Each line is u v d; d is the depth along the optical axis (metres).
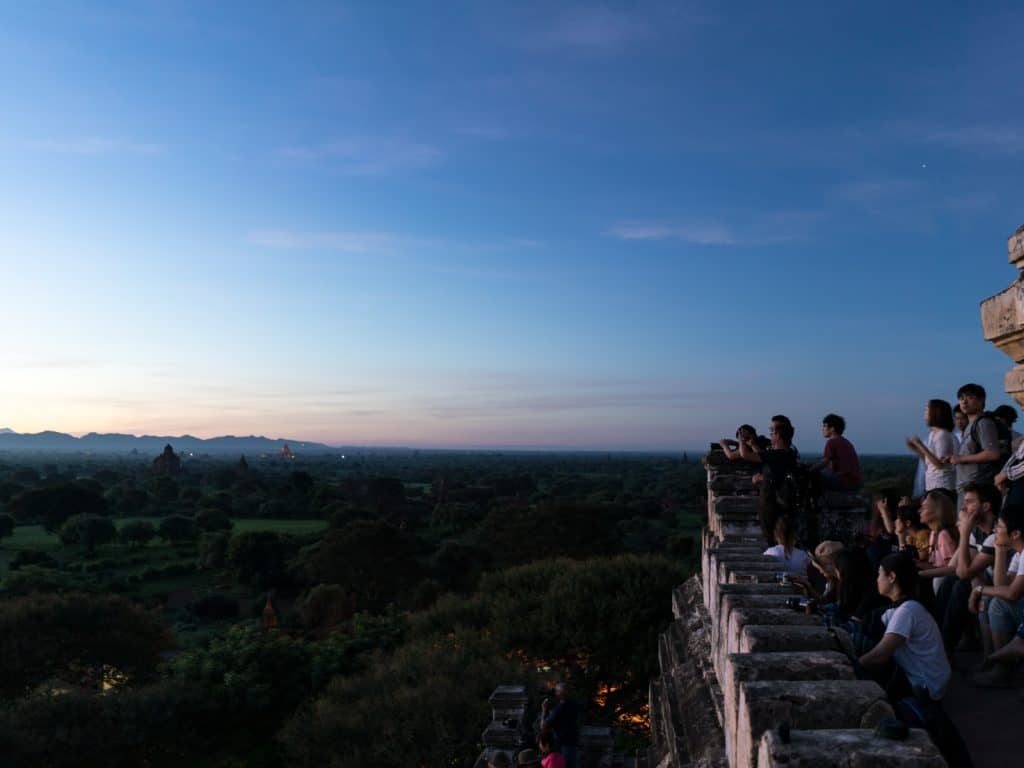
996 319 5.28
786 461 9.70
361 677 24.39
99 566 91.00
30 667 32.47
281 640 30.31
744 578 7.23
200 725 27.12
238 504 145.88
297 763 21.55
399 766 18.88
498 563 70.94
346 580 66.19
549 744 11.54
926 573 6.64
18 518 123.69
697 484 155.25
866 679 4.22
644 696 28.84
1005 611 6.01
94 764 23.98
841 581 5.84
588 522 67.31
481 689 21.30
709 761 5.98
